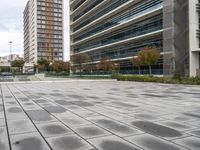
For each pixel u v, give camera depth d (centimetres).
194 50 3659
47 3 15175
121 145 575
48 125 781
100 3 6519
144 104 1243
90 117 906
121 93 1867
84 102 1340
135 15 5003
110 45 6122
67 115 950
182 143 589
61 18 15700
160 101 1361
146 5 4631
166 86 2656
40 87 2648
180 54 3912
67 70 8394
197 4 3700
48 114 975
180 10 3947
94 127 749
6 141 614
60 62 8612
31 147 567
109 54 6425
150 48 4034
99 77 5531
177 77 3238
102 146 569
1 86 2839
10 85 3053
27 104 1277
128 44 5438
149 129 721
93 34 7400
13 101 1406
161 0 4181
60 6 15650
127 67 5462
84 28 7900
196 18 3712
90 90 2189
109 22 6303
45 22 15150
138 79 3884
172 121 831
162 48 4253
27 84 3288
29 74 7094
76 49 9144
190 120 847
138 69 5003
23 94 1833
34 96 1683
